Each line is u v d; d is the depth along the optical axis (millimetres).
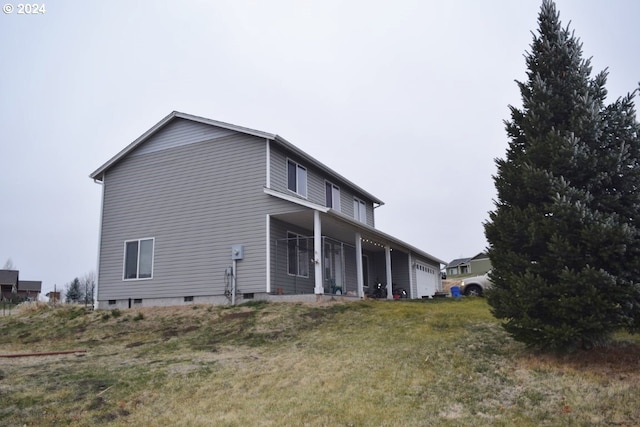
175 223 16844
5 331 14375
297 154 17281
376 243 20375
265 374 7887
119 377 7949
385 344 9359
